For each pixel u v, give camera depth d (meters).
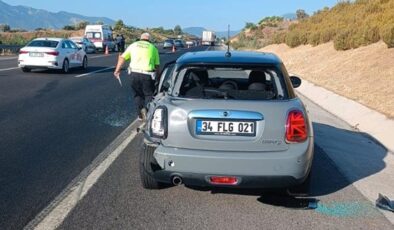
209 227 4.82
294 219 5.10
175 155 5.14
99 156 7.48
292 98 5.52
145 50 10.24
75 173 6.55
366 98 13.46
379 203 5.61
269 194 5.86
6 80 18.34
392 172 7.18
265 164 5.07
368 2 32.72
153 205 5.40
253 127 5.16
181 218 5.04
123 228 4.74
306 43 37.12
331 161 7.67
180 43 77.75
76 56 24.33
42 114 11.16
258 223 4.95
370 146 9.02
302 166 5.16
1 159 7.16
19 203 5.36
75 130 9.47
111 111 11.95
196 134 5.21
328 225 4.97
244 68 5.72
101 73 23.03
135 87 10.48
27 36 77.12
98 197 5.62
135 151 7.89
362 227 4.95
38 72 22.61
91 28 51.09
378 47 20.94
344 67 20.08
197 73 6.23
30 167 6.78
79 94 15.00
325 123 11.34
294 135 5.17
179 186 6.05
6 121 10.14
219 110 5.18
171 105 5.32
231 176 5.11
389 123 10.30
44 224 4.79
